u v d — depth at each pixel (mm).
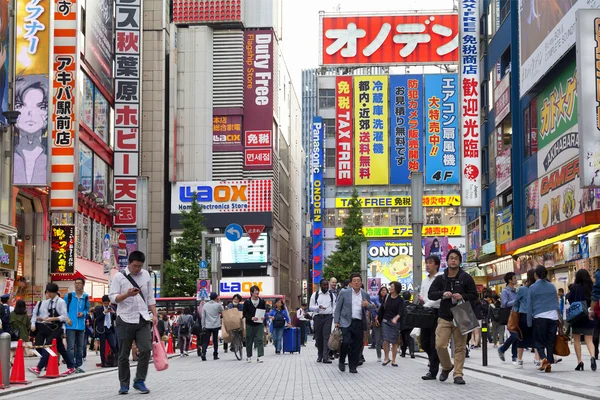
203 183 77062
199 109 78500
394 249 78562
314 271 78562
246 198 77188
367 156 78625
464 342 13852
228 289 77500
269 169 79688
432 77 78312
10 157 34375
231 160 78812
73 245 41500
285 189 98875
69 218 44000
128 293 13023
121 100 57625
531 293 15867
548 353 15789
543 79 40344
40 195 39625
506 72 49781
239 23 79500
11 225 34656
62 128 39031
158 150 73062
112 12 55562
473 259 51812
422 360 22609
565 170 37531
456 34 79125
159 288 62812
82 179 46469
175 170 77250
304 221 146750
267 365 21625
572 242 33500
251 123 80062
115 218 57562
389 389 13258
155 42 73750
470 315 13477
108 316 21453
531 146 44125
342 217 80000
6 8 32906
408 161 78188
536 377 14609
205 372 19031
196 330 28141
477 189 52531
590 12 28484
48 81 34062
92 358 27156
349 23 79750
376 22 79688
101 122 52938
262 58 80688
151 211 72375
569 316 16016
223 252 77125
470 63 52688
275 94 83875
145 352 13352
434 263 15094
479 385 13594
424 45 79250
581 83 28344
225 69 79438
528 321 15758
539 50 40344
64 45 38938
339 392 12969
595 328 16031
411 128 78188
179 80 78750
